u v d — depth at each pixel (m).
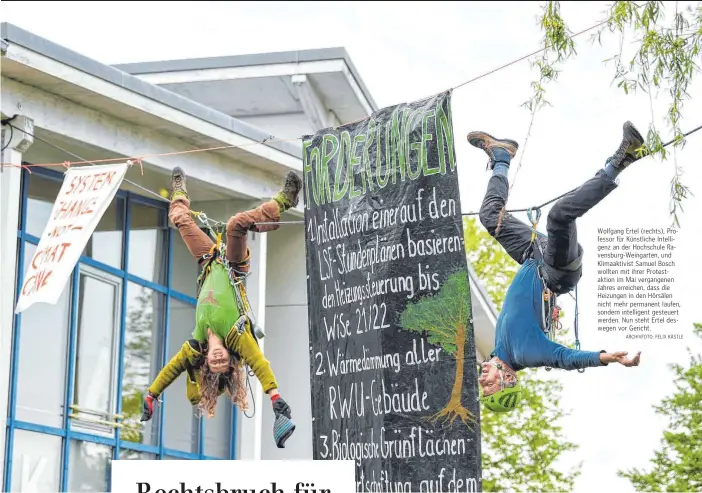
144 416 9.79
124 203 15.07
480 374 9.46
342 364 9.77
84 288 14.35
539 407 27.94
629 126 8.88
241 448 15.50
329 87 19.16
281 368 16.75
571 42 9.38
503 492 27.17
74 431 13.84
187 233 10.06
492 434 27.89
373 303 9.62
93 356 14.35
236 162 15.21
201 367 9.84
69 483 13.73
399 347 9.42
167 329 15.43
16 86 12.57
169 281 15.56
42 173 13.88
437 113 9.52
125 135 13.84
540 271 9.40
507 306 9.43
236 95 19.75
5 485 12.82
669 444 24.33
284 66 18.91
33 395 13.41
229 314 9.73
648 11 9.22
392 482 9.28
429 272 9.40
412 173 9.57
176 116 13.95
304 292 16.83
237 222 9.76
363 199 9.83
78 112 13.27
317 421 9.83
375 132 9.85
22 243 13.45
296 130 20.00
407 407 9.32
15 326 13.24
